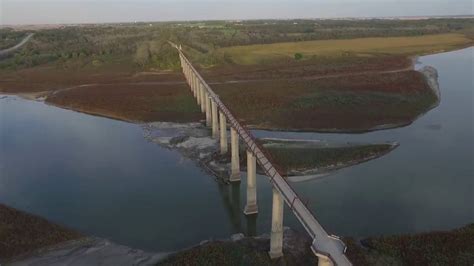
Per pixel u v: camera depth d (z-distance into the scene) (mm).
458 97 113562
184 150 79875
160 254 47531
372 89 113375
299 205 39031
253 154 51344
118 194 63875
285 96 108250
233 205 59812
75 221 55938
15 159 79688
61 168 74812
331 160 71375
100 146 85562
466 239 46406
